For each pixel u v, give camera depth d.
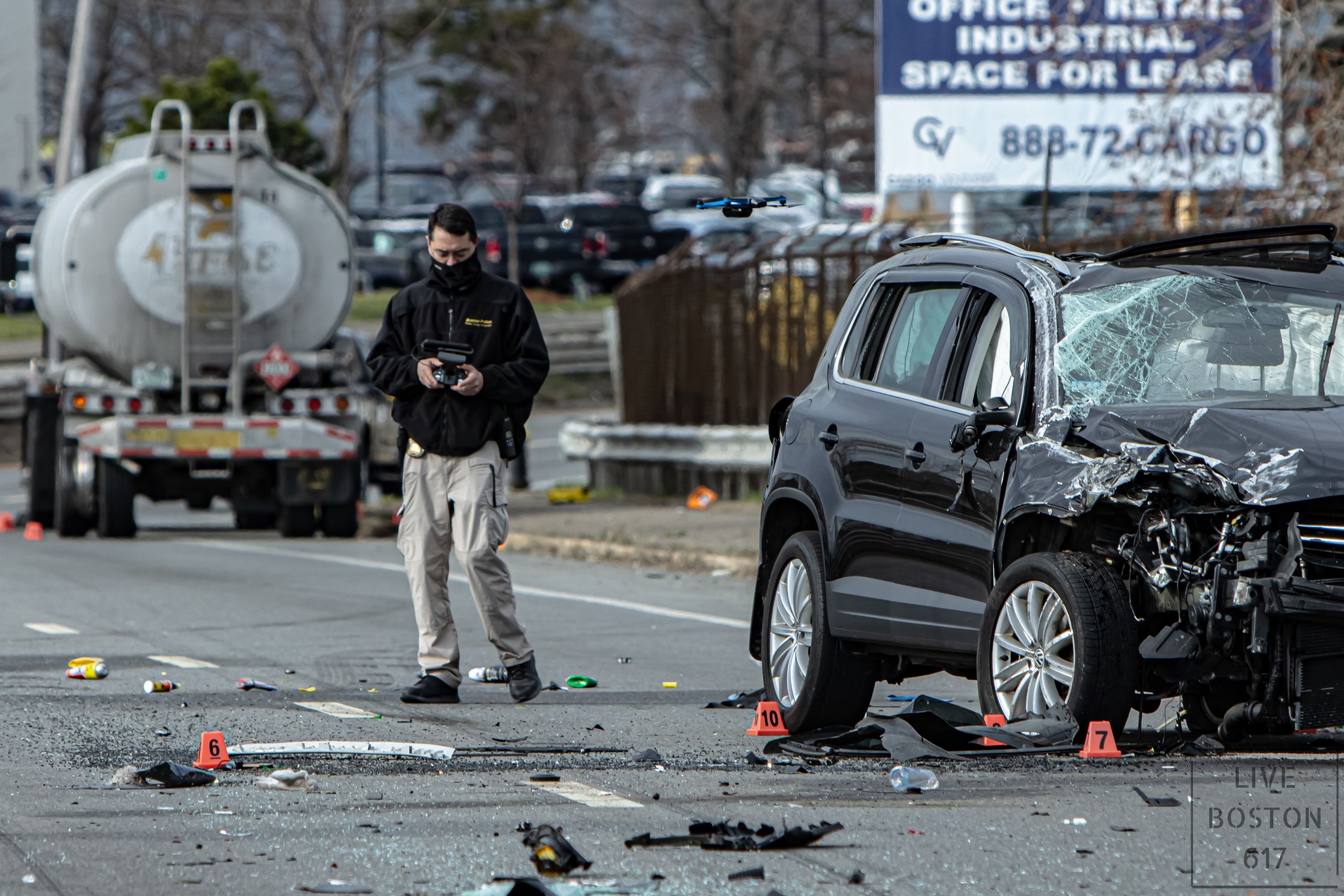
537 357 29.00
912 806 20.52
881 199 85.75
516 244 151.62
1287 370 24.72
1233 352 24.81
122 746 25.23
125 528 64.12
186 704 29.42
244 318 62.06
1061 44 76.00
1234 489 21.61
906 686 32.38
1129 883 17.11
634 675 33.78
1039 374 24.23
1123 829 19.14
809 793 21.38
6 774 23.12
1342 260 26.45
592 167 186.62
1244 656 21.91
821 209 161.88
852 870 17.64
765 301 70.06
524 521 65.50
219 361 62.44
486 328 28.92
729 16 154.88
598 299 152.12
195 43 167.25
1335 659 21.86
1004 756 22.89
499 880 17.27
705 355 74.94
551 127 176.62
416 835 19.31
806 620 27.36
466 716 28.30
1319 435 22.22
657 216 166.62
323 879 17.52
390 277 152.62
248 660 35.28
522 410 29.34
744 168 159.00
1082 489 22.44
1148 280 25.53
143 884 17.44
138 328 61.78
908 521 25.30
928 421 25.47
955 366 25.73
